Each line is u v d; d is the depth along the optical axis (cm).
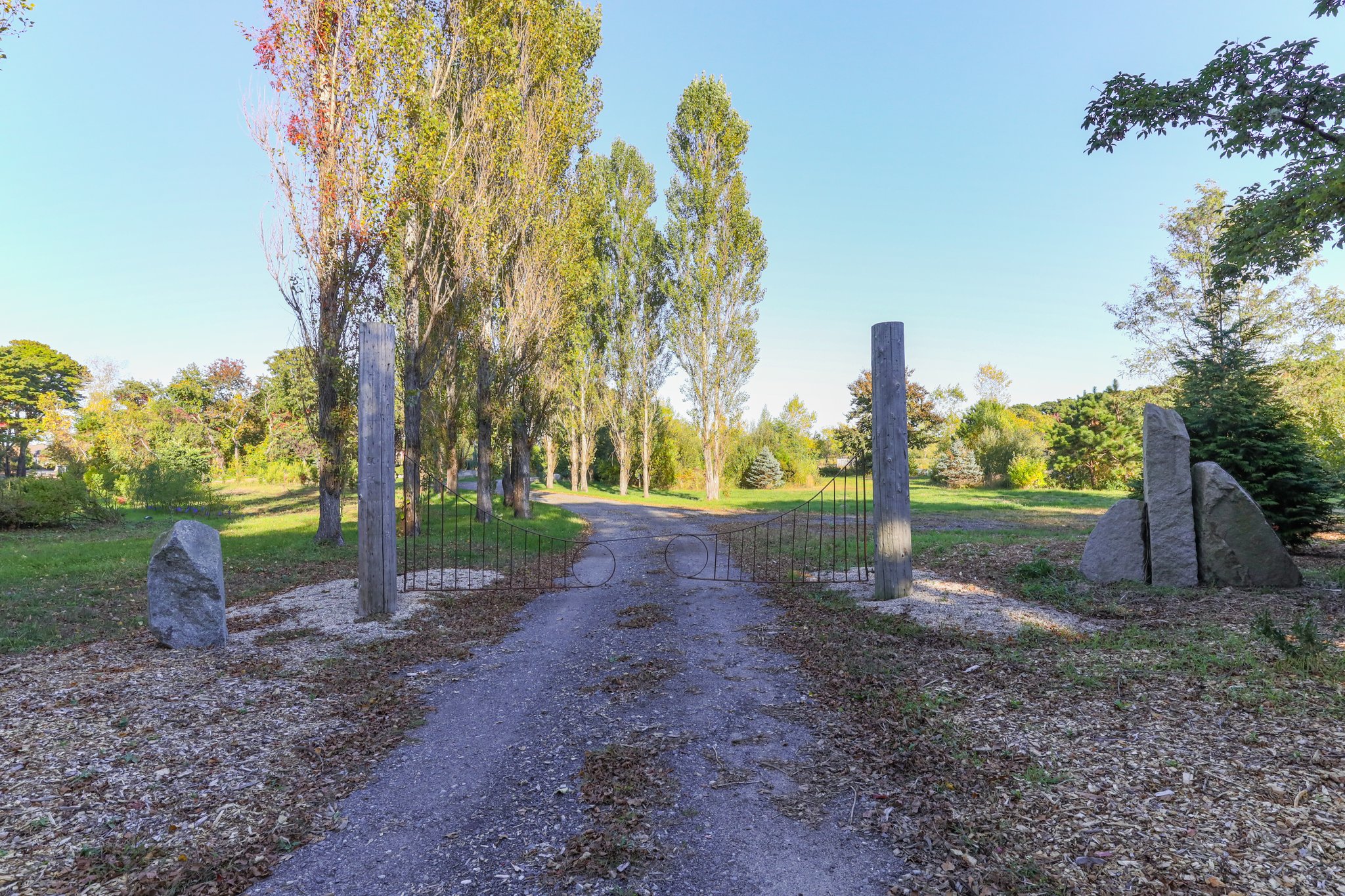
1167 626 638
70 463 3528
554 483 4525
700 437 3155
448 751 442
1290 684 457
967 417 4328
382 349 822
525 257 1867
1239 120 977
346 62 1313
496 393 1866
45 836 326
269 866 308
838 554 1319
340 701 532
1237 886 260
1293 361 2125
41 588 992
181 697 526
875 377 855
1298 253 1026
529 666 636
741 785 381
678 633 740
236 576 1109
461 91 1583
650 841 325
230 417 4931
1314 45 905
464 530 1736
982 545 1246
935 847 307
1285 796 319
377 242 1357
